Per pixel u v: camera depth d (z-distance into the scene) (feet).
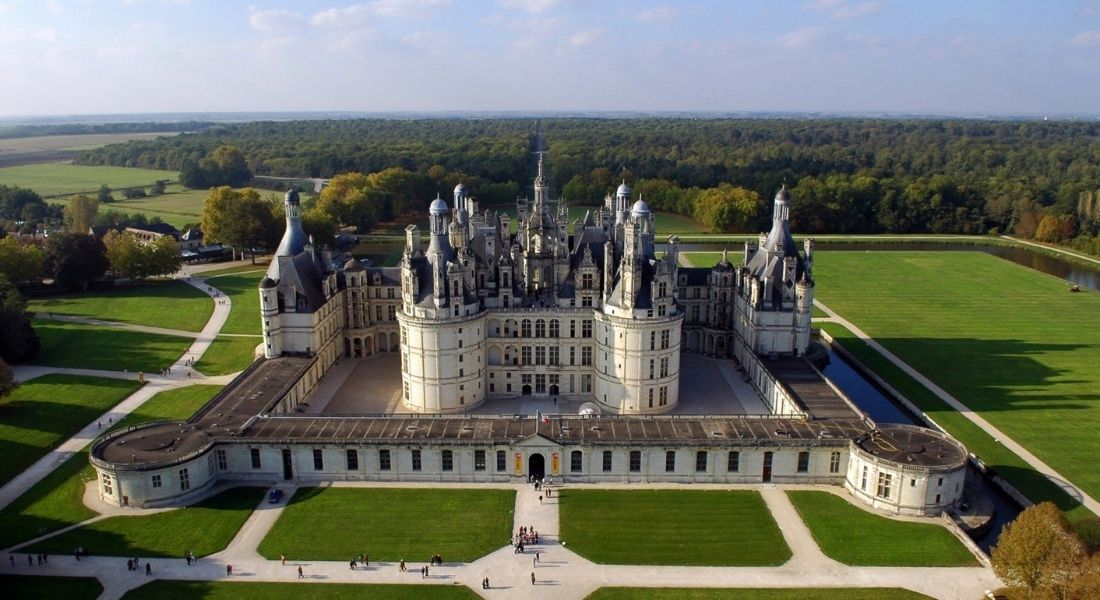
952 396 478.18
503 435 370.12
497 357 474.49
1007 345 582.35
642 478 366.63
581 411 419.54
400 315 439.63
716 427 377.09
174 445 354.74
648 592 279.49
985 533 328.90
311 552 304.50
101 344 561.43
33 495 344.49
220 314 642.22
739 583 285.23
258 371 459.32
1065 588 251.19
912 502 330.34
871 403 476.95
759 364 474.49
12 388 426.51
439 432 372.79
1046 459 393.09
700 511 337.72
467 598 276.41
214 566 293.64
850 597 275.80
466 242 471.21
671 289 433.07
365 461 365.81
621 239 479.82
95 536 312.09
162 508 336.49
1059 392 484.74
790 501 346.54
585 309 459.32
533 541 312.71
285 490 356.38
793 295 481.05
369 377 508.53
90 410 440.86
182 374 504.84
